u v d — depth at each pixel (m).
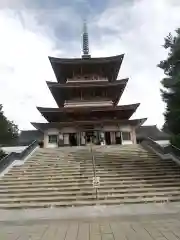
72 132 38.28
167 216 10.63
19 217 11.87
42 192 16.42
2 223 10.59
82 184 17.28
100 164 21.39
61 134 38.06
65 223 10.13
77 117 38.81
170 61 21.44
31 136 51.06
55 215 12.03
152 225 9.02
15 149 36.16
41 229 9.12
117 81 38.38
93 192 15.89
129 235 7.70
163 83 20.66
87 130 38.19
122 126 38.44
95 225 9.50
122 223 9.66
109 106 38.16
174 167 20.48
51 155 24.91
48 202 15.03
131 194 15.49
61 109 37.44
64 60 38.09
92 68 40.22
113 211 12.37
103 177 18.47
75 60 38.50
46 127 37.97
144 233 7.88
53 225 9.80
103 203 14.38
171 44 21.75
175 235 7.48
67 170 19.98
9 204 14.80
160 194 15.40
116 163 21.64
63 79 41.97
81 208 13.62
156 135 51.12
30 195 15.91
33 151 25.95
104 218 10.85
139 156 24.02
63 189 16.55
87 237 7.69
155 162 21.83
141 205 13.71
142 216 10.87
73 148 27.88
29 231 8.85
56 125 37.66
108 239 7.36
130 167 20.52
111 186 16.69
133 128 38.75
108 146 28.67
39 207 14.36
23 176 19.09
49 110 37.31
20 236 8.12
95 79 39.56
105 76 41.09
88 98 39.47
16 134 43.84
